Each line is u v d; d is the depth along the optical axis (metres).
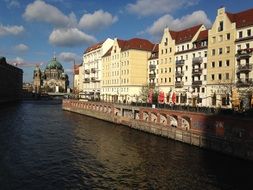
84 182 33.56
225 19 73.25
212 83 76.19
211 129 48.56
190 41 86.25
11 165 39.62
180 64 87.69
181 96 87.50
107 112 92.44
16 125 76.25
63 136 61.97
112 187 32.16
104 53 133.00
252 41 66.56
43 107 151.38
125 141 56.94
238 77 69.50
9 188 31.53
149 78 107.56
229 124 44.62
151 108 67.69
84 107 113.44
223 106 72.00
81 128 74.31
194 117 52.81
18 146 51.12
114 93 119.25
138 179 34.59
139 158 43.81
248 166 39.28
